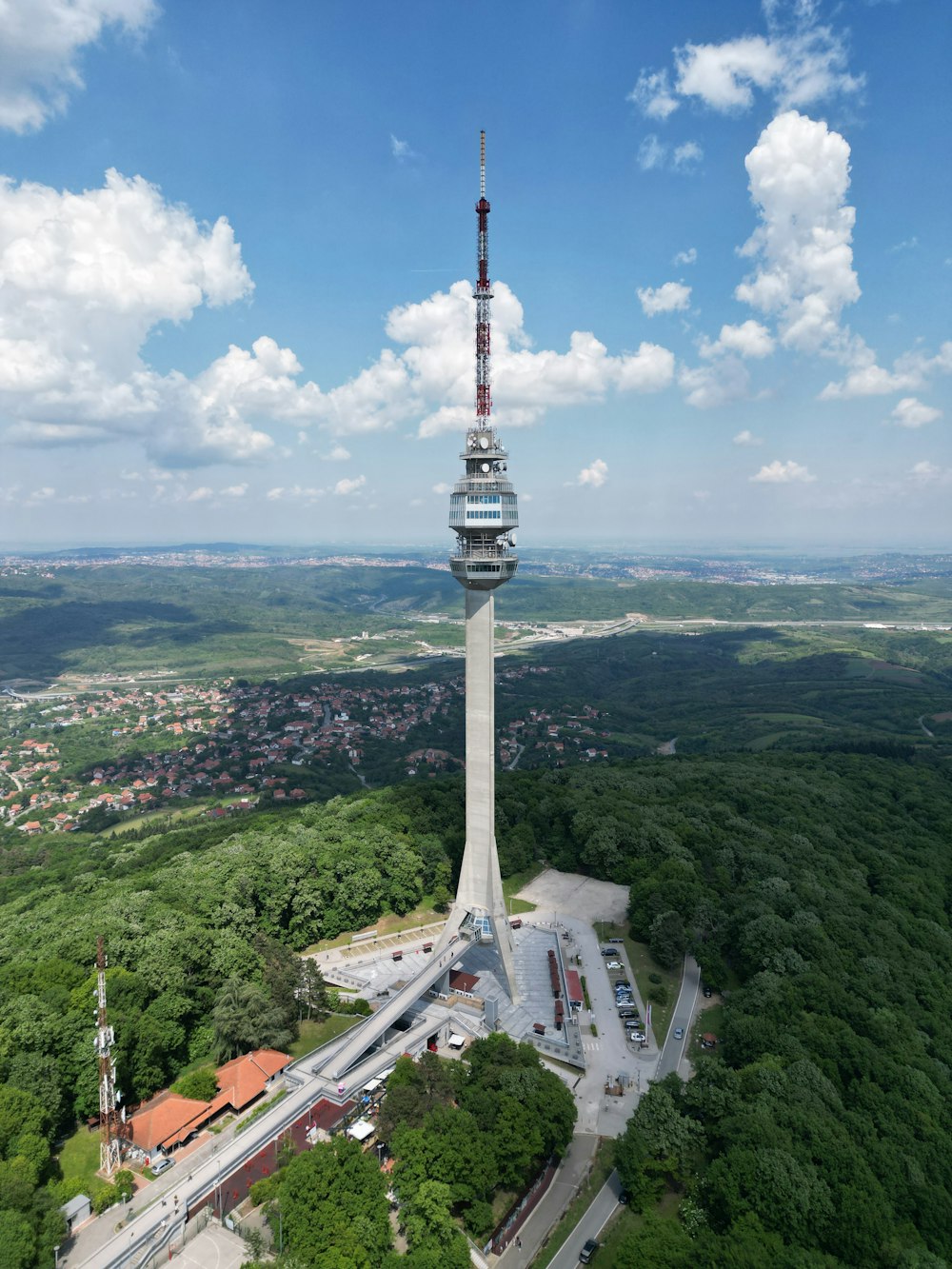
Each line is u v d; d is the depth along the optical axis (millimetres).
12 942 155250
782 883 178375
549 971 166375
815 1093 114312
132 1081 121062
